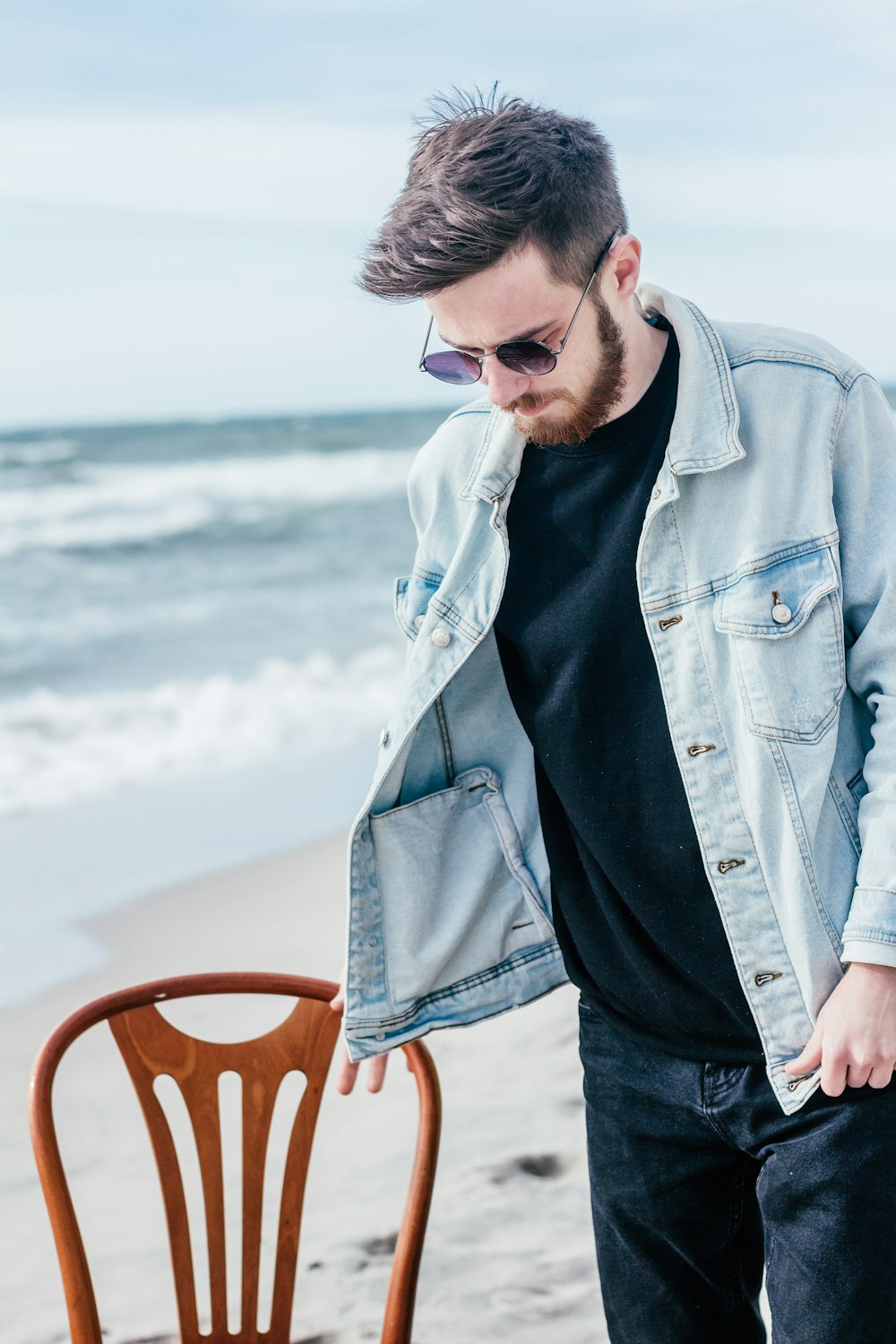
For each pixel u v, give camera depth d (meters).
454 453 1.81
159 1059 1.77
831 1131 1.50
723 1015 1.63
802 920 1.53
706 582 1.57
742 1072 1.63
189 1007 4.07
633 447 1.62
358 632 12.28
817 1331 1.47
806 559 1.53
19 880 5.50
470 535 1.75
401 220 1.48
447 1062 3.67
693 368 1.57
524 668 1.74
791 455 1.55
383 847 1.87
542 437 1.62
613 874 1.66
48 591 14.90
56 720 9.09
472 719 1.90
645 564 1.59
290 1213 1.78
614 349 1.54
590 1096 1.82
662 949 1.65
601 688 1.63
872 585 1.52
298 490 22.97
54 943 4.72
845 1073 1.47
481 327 1.49
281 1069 1.82
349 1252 2.82
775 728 1.52
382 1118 3.43
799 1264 1.51
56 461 26.05
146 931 4.82
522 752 1.93
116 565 16.61
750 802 1.55
